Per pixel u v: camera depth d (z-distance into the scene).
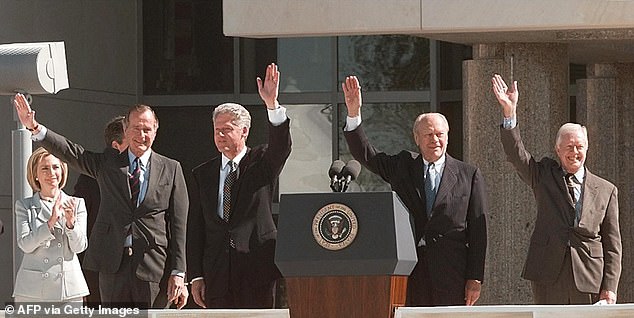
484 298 34.41
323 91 44.69
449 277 24.55
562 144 25.64
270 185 25.02
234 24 31.92
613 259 25.59
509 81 34.44
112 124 28.80
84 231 24.50
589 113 43.06
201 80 45.72
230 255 24.88
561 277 25.55
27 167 24.92
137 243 25.05
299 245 15.70
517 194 34.28
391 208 15.64
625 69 42.91
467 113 34.69
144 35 46.03
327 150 44.59
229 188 25.05
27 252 24.55
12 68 26.53
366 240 15.59
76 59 43.19
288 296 15.80
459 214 24.73
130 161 25.42
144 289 24.94
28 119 25.08
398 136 43.94
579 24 30.06
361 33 31.56
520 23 30.34
